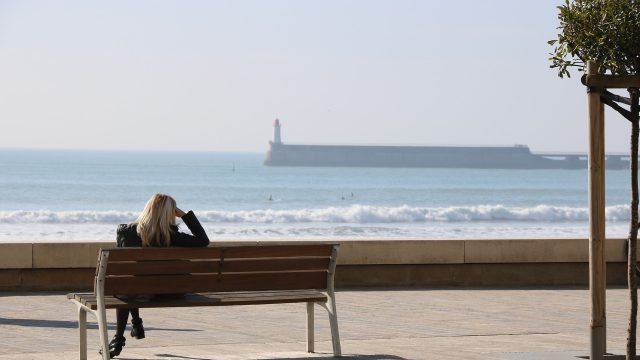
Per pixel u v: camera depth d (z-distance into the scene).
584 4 15.98
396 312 24.62
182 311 24.39
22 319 22.70
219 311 24.45
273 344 19.38
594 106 15.84
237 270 17.12
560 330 21.97
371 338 20.42
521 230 103.69
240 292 17.70
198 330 21.30
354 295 27.83
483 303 26.50
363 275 29.67
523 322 23.19
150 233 16.92
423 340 20.14
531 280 30.66
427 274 30.02
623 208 127.94
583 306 26.14
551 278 30.77
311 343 18.30
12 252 27.47
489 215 122.19
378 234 95.88
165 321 22.66
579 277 30.92
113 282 16.25
